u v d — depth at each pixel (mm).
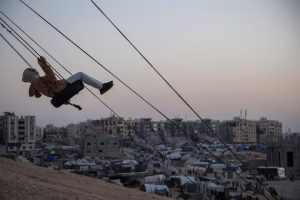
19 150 170750
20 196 9930
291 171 98938
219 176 89875
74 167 97938
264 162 107125
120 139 161500
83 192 12984
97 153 156375
